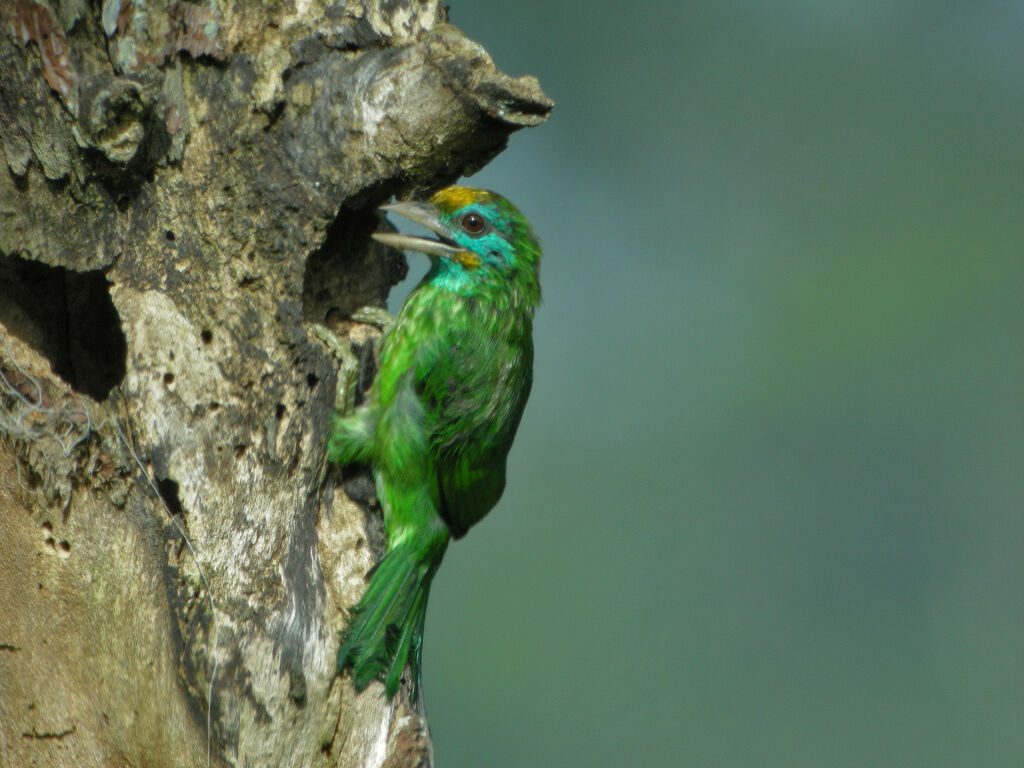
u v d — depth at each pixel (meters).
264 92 9.05
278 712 8.74
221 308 8.93
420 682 10.10
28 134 8.23
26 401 8.43
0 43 8.03
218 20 8.97
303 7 9.30
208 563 8.62
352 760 9.23
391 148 9.21
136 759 8.38
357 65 9.20
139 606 8.42
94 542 8.45
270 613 8.80
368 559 10.05
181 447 8.64
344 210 10.04
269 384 8.98
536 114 9.15
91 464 8.45
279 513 8.99
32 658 8.32
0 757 8.20
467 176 9.95
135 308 8.70
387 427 10.27
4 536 8.30
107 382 9.28
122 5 8.56
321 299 10.20
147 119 8.70
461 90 8.99
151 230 8.84
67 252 8.53
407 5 9.58
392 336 10.61
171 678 8.39
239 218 9.05
